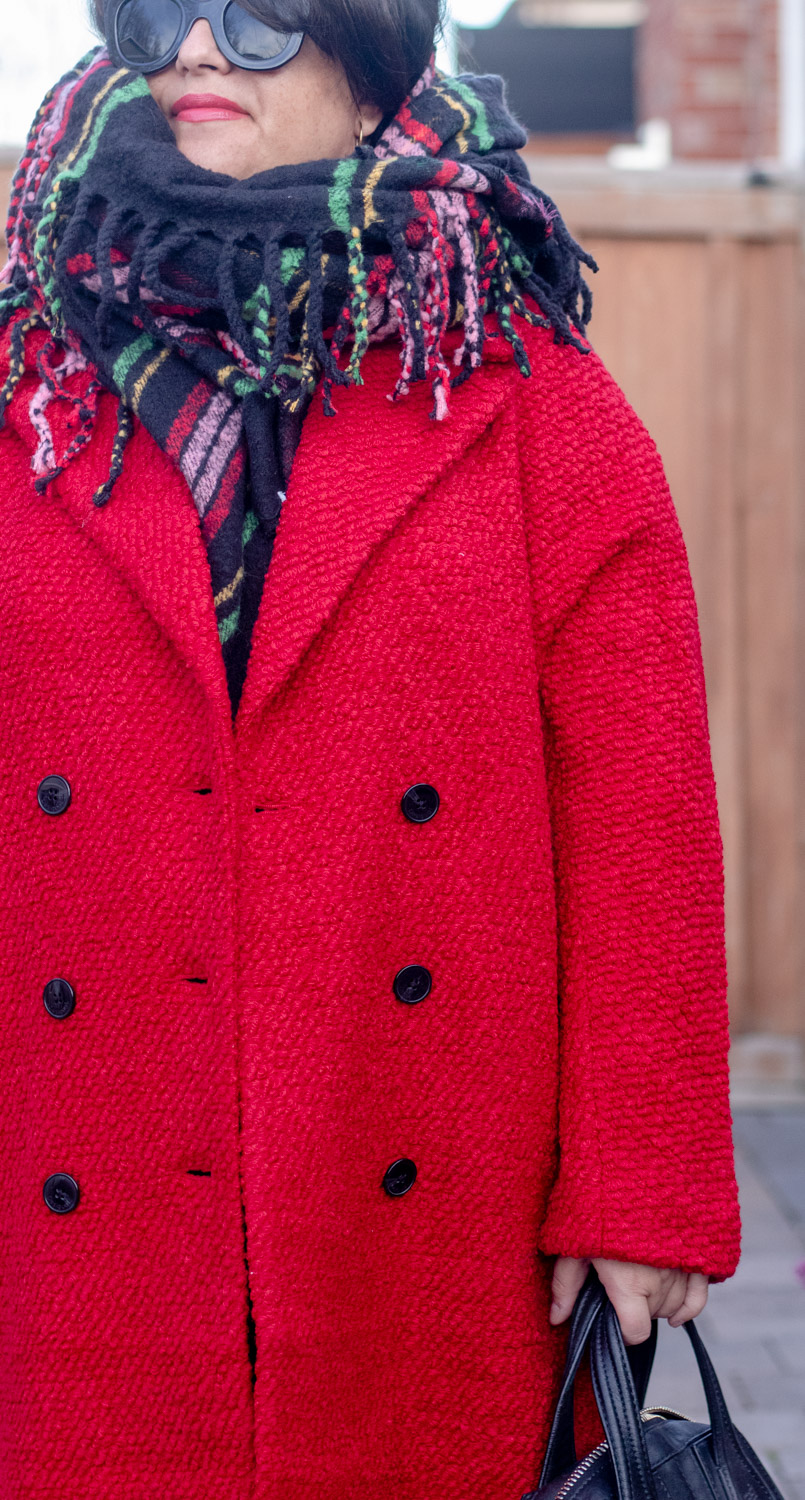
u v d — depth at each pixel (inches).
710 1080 48.2
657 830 48.4
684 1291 48.8
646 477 50.4
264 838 46.3
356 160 47.3
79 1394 47.1
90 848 47.3
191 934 46.8
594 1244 46.5
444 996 48.6
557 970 49.5
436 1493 49.0
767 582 154.6
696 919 48.4
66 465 48.0
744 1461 47.1
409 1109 48.6
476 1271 48.7
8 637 48.4
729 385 152.9
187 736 47.1
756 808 156.2
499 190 48.3
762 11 196.4
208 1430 45.9
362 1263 47.8
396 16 49.3
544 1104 49.1
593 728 49.1
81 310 47.8
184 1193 46.8
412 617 47.5
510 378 49.4
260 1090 45.3
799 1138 144.4
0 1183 50.1
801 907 155.3
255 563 48.1
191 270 46.7
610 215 150.9
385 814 47.4
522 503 49.6
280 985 45.9
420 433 48.1
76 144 48.4
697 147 212.4
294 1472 45.1
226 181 47.3
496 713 48.2
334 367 45.3
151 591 46.0
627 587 49.6
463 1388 48.9
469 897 48.2
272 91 49.0
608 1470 45.7
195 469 46.6
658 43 232.5
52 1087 47.8
